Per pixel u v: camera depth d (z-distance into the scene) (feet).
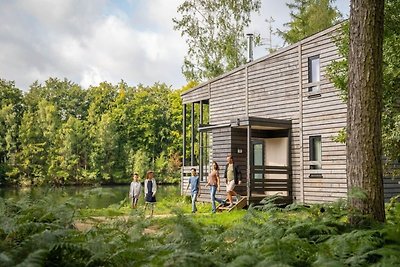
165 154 196.95
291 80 68.18
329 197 61.82
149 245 15.84
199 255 12.94
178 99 198.70
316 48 64.80
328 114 62.59
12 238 15.60
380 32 22.08
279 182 67.56
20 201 19.20
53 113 185.06
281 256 14.39
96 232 16.33
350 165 21.97
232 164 61.21
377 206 21.29
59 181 176.35
